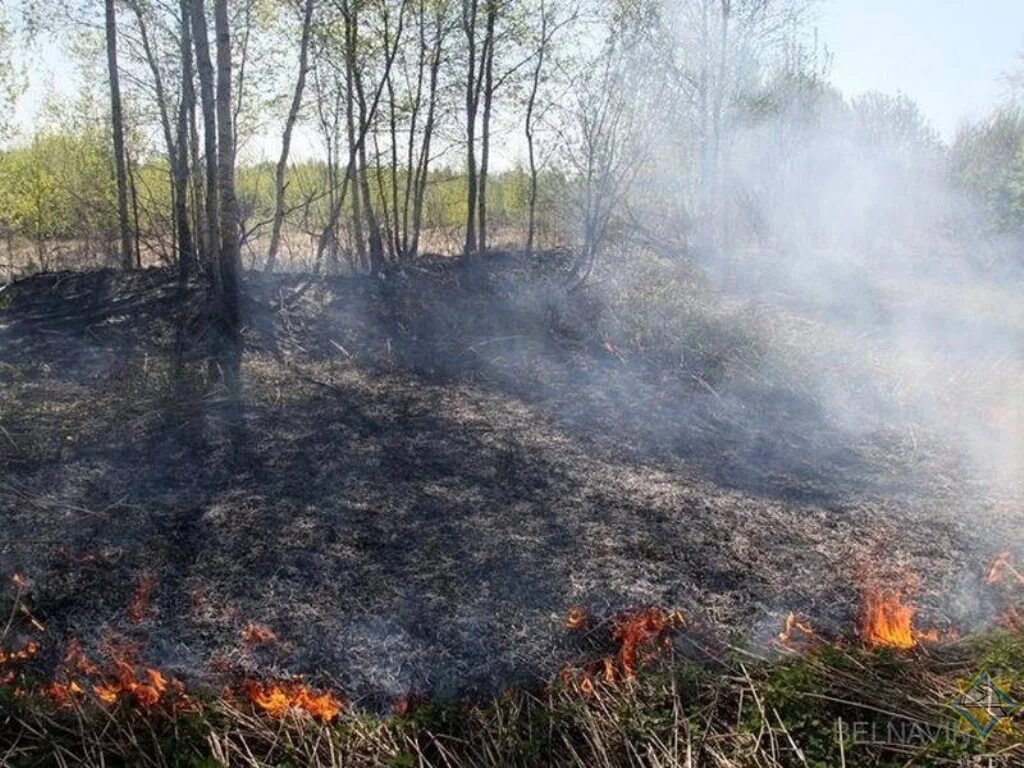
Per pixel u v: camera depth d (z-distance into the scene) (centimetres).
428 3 844
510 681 322
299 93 841
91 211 1035
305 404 576
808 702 306
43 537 398
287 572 377
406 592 365
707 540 418
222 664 324
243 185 1170
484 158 901
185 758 283
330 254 959
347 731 296
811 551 414
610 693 317
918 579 391
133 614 349
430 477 475
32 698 303
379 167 910
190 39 805
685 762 286
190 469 471
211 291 746
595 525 428
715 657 332
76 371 625
